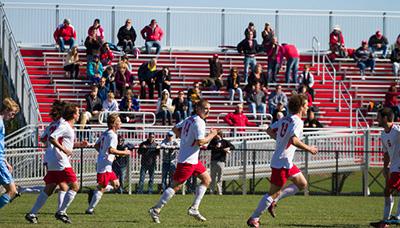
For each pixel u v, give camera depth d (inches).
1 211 1321.4
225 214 1336.1
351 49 3056.1
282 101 2571.4
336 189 2063.2
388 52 3097.9
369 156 2148.1
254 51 2792.8
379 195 2081.7
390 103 2659.9
